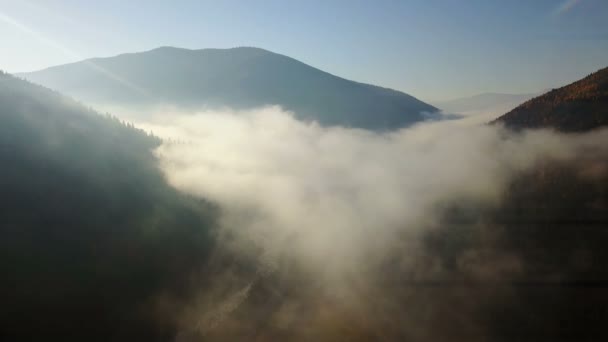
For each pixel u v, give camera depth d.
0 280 91.31
